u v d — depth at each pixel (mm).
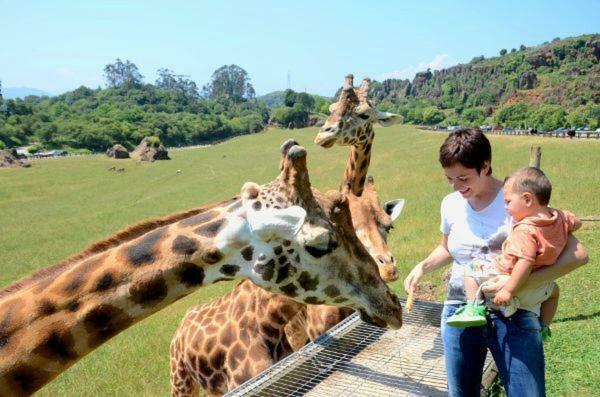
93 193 42719
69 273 3105
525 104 104938
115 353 9562
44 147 89438
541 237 2986
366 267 3449
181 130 105312
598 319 6844
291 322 6312
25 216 33719
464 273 3377
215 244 3143
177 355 6223
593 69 123625
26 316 3008
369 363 5020
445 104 141500
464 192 3359
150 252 3129
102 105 127438
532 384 3146
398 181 27344
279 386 4562
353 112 6602
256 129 116312
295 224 3008
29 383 3023
